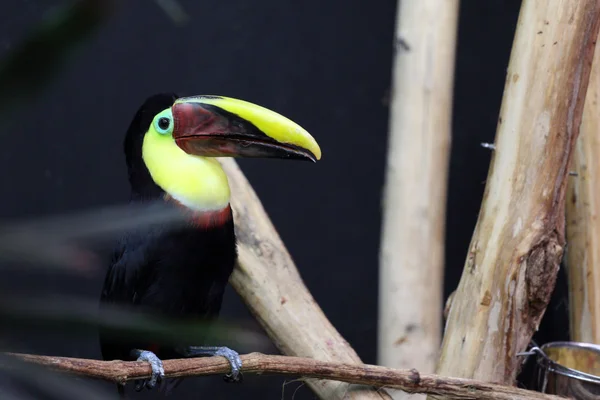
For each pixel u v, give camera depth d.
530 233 5.71
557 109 5.73
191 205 5.83
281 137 5.72
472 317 5.84
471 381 5.42
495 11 10.19
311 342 6.31
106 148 10.36
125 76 10.32
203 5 10.34
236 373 5.09
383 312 7.77
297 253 10.55
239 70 10.42
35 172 10.31
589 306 7.41
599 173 7.33
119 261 6.07
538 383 6.18
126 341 1.90
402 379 5.35
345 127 10.52
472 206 10.23
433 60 7.59
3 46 10.05
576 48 5.73
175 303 6.12
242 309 10.52
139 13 10.24
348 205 10.57
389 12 10.42
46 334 1.48
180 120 5.84
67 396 1.70
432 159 7.60
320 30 10.43
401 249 7.64
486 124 10.24
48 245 1.41
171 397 10.46
